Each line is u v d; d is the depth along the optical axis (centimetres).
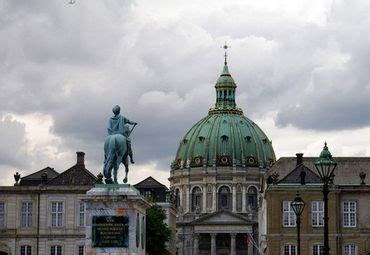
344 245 12400
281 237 12406
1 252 12975
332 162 5662
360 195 12456
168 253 15438
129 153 6047
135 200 5762
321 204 12425
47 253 12975
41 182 13875
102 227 5756
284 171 14000
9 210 13062
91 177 13238
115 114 6084
